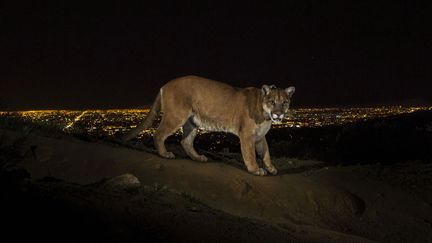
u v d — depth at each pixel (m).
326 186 10.80
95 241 4.67
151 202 6.70
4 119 11.34
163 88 11.02
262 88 10.34
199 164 10.22
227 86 10.88
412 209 11.09
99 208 5.64
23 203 5.15
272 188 9.74
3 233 4.34
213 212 7.12
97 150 9.54
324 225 9.20
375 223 10.02
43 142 9.38
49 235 4.54
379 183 12.12
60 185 6.52
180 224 5.82
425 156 18.52
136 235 5.09
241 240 5.76
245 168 12.07
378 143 19.55
